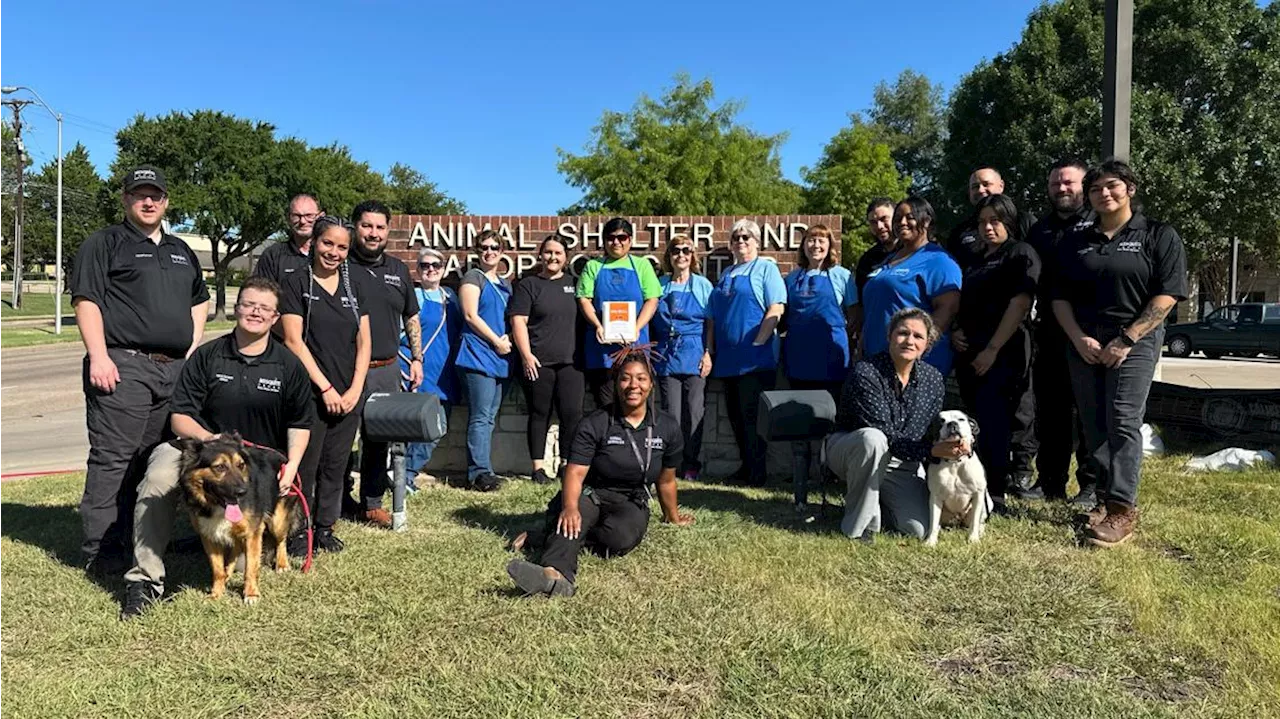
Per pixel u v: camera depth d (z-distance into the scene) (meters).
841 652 3.04
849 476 4.57
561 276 6.05
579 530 3.95
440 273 6.20
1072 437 5.47
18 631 3.34
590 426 4.06
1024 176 23.08
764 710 2.65
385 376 4.95
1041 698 2.75
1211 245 22.88
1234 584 3.78
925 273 5.04
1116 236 4.49
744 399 6.04
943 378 4.76
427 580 3.87
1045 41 22.69
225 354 3.92
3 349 22.80
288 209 4.78
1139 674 2.96
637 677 2.88
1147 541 4.50
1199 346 22.42
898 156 45.41
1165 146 20.77
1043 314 5.34
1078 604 3.57
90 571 4.04
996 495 5.13
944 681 2.89
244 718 2.65
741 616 3.39
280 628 3.34
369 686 2.84
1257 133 20.69
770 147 30.03
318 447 4.31
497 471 6.70
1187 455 6.90
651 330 6.23
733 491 5.87
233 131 39.44
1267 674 2.89
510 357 6.19
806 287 5.86
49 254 54.81
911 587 3.78
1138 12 21.77
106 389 3.96
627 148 27.28
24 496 5.85
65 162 57.47
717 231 7.02
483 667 2.95
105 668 2.99
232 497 3.43
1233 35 21.19
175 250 4.30
